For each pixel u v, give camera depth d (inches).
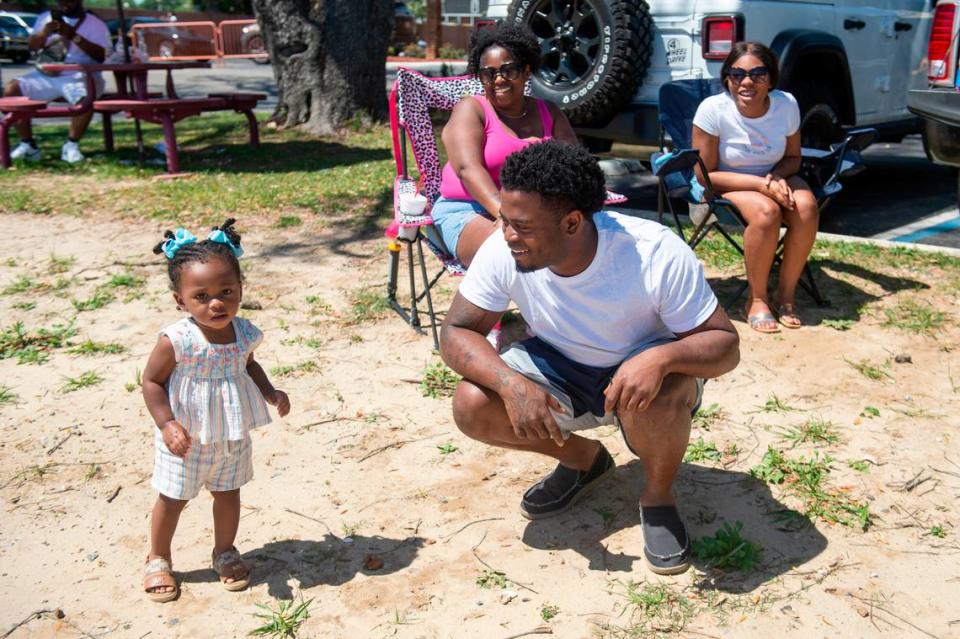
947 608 108.7
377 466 143.2
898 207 308.3
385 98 470.3
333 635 105.9
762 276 191.3
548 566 117.8
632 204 305.4
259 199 308.2
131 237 267.3
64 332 193.9
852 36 280.7
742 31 238.8
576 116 265.0
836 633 104.5
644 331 111.3
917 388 165.2
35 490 136.9
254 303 207.9
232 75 917.8
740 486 135.0
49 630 107.3
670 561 114.3
